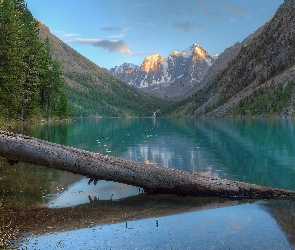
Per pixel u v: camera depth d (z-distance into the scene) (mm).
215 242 6461
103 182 12594
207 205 9531
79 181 12641
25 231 7348
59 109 93562
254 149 23953
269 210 8727
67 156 11172
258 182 12188
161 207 9344
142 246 6344
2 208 9109
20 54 43688
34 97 56844
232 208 9055
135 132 49500
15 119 52156
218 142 30328
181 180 10570
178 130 56188
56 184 12094
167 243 6473
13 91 42562
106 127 70625
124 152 22125
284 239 6535
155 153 21656
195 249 6152
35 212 8812
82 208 9211
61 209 9094
